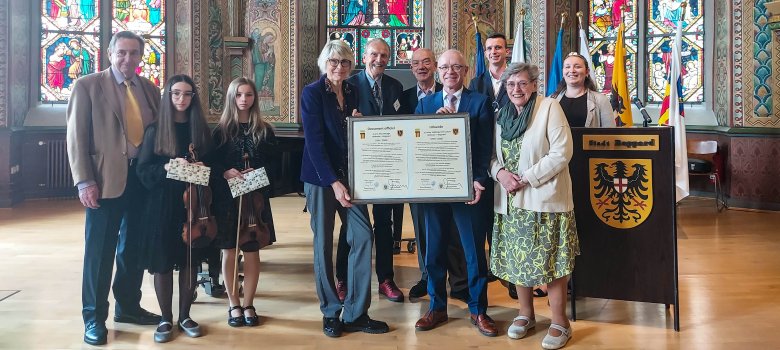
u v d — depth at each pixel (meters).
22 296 4.26
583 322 3.79
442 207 3.58
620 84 4.97
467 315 3.93
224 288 4.37
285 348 3.34
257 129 3.68
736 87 8.30
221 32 9.55
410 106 4.34
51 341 3.42
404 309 4.08
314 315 3.92
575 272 3.78
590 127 3.72
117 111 3.41
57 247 5.82
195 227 3.46
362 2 10.31
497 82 4.50
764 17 8.00
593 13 9.57
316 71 10.19
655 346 3.38
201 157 3.49
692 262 5.31
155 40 9.44
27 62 8.84
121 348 3.33
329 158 3.50
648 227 3.62
